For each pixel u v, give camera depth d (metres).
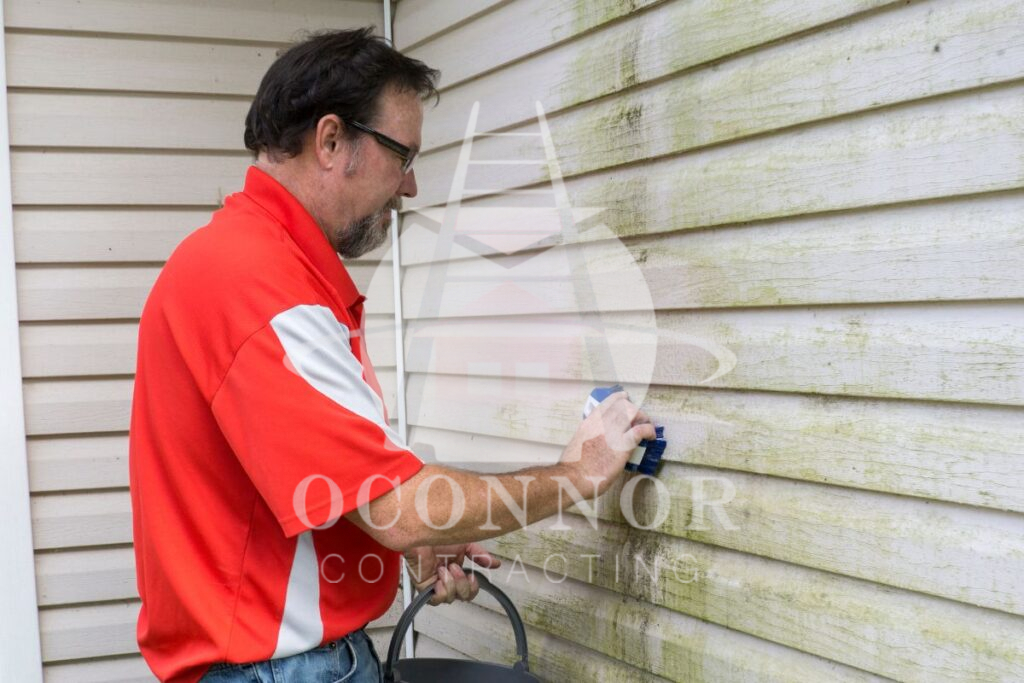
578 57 1.90
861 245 1.36
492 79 2.20
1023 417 1.18
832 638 1.42
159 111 2.48
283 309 1.36
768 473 1.52
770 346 1.51
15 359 2.38
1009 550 1.19
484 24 2.21
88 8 2.41
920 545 1.29
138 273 2.49
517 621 1.82
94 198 2.44
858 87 1.34
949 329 1.26
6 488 2.38
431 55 2.46
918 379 1.29
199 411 1.42
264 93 1.51
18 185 2.39
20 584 2.40
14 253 2.38
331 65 1.49
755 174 1.51
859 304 1.37
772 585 1.52
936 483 1.27
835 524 1.41
